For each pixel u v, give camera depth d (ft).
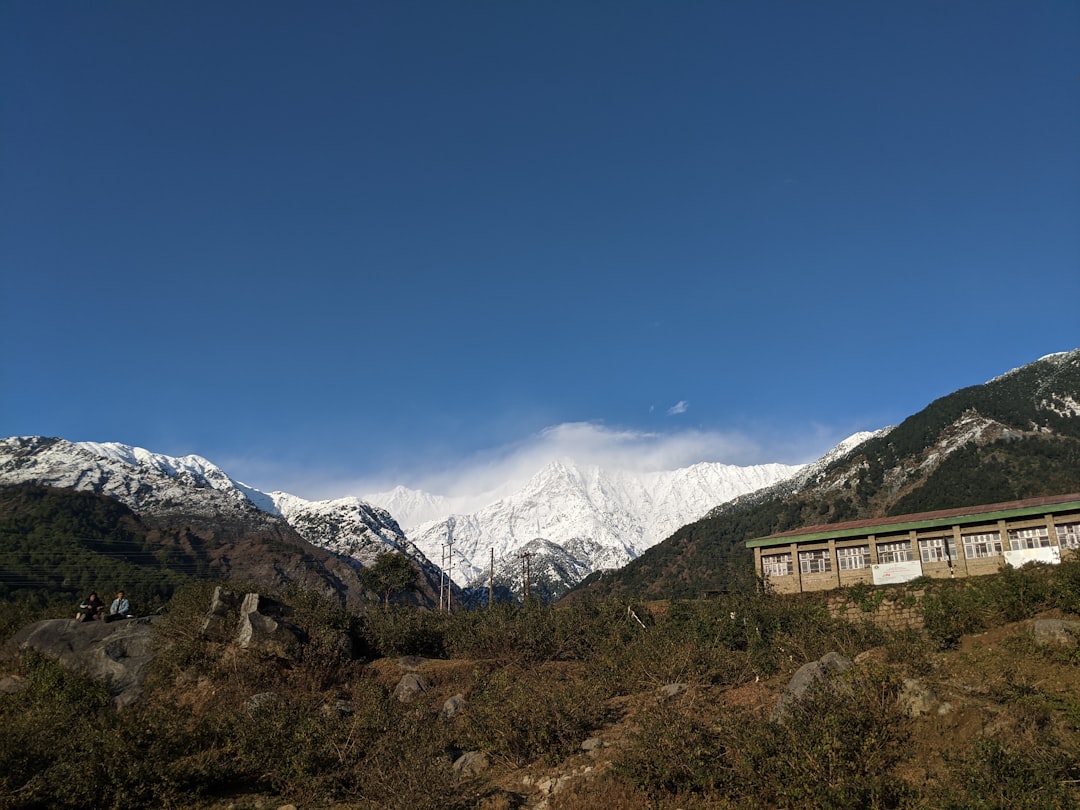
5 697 73.97
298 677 79.51
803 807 41.06
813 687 49.93
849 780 40.75
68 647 84.64
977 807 36.45
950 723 45.50
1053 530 113.60
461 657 99.81
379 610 106.01
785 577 133.28
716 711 56.59
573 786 49.83
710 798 45.32
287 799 52.90
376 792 49.90
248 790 54.60
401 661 91.30
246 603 86.28
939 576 117.80
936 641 65.87
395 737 57.62
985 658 56.13
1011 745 40.73
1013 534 116.67
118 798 49.57
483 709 63.26
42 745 53.47
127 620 89.56
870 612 107.45
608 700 71.20
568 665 94.43
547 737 57.21
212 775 54.03
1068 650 53.16
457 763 57.93
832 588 127.03
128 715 60.13
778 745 45.29
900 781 40.57
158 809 50.55
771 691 63.57
